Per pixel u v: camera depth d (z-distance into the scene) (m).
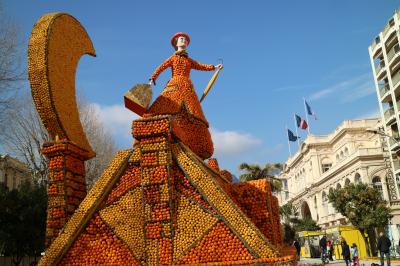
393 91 39.88
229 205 9.31
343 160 50.53
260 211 10.49
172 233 9.27
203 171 9.68
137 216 9.86
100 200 10.08
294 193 74.00
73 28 12.34
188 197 9.60
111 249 9.76
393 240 38.06
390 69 40.12
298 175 72.44
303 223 53.47
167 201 9.38
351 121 58.41
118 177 10.27
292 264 8.68
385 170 45.41
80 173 11.56
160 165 9.60
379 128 45.66
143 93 10.66
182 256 9.12
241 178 36.56
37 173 28.88
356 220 35.12
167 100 11.24
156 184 9.51
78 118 12.23
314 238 40.12
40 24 11.23
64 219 10.52
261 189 10.68
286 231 34.06
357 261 23.31
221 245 9.09
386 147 44.19
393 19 38.47
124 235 9.80
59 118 11.05
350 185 37.25
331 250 33.66
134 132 9.77
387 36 39.50
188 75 12.23
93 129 32.44
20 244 21.66
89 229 9.99
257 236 8.94
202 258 9.05
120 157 10.45
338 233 35.91
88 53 13.13
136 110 10.98
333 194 37.91
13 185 40.16
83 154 11.67
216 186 9.52
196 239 9.22
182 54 12.22
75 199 11.06
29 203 21.86
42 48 10.91
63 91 11.50
